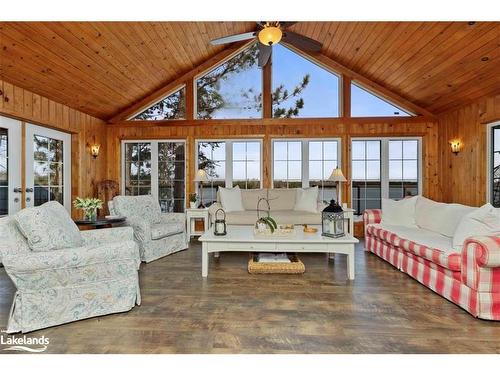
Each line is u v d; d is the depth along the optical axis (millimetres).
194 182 5551
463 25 3188
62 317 2055
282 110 5512
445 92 4500
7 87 3471
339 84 5445
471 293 2156
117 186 5375
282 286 2771
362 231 5430
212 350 1759
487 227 2455
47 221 2107
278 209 4988
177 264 3549
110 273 2223
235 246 3068
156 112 5652
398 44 3979
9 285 2828
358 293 2590
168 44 4340
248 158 5559
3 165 3582
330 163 5488
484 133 4246
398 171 5414
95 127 5262
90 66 3924
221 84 5598
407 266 3062
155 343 1829
